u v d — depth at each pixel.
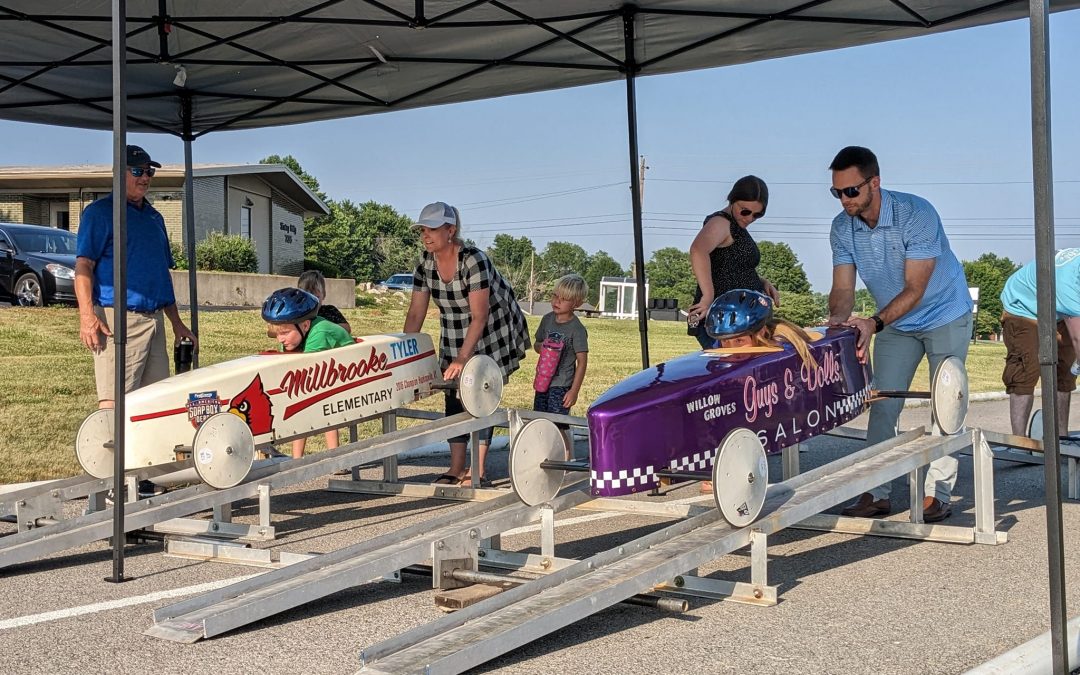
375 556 4.80
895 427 6.93
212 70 9.41
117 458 5.41
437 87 10.14
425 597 5.02
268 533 6.34
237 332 20.27
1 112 10.10
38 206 34.38
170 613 4.50
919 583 5.20
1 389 12.88
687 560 4.52
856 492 5.31
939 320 6.71
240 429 6.19
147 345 7.46
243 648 4.21
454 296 7.95
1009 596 4.93
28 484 8.04
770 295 8.09
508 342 8.27
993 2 8.06
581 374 8.55
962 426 6.26
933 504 6.73
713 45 9.27
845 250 6.85
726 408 5.18
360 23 8.28
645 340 9.75
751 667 3.94
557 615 4.04
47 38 8.49
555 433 5.49
